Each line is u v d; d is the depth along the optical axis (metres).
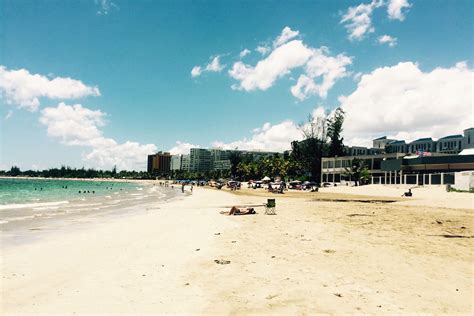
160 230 18.36
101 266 10.23
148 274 9.17
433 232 16.48
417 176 72.06
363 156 102.19
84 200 53.16
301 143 127.81
